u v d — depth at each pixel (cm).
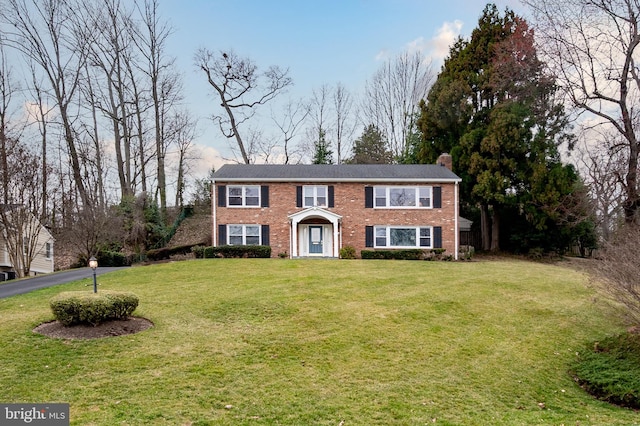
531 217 2930
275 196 2725
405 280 1695
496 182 2936
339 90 4656
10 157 2353
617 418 752
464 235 3466
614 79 2238
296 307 1260
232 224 2711
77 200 3225
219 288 1490
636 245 986
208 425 628
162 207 3500
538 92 2792
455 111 3216
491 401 791
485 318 1267
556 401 829
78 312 980
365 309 1271
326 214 2664
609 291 1018
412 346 1022
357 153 4672
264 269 1909
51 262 3169
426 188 2753
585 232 3044
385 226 2734
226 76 4147
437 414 715
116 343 929
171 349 916
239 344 969
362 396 762
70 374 779
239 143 4212
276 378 812
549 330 1207
